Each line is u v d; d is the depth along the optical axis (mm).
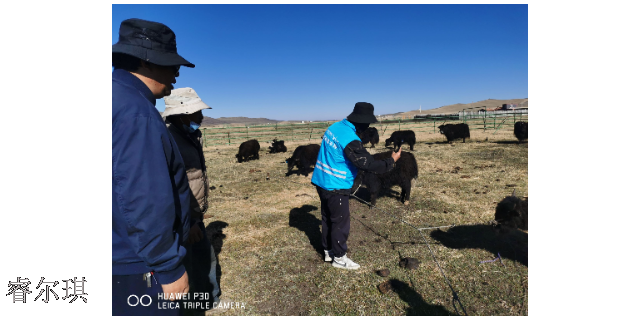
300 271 3311
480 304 2416
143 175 1292
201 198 2420
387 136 22656
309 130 30859
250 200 6379
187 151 2305
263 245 4020
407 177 5430
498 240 2896
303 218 5039
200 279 2568
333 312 2586
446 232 4043
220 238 4316
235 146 19922
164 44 1560
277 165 11109
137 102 1353
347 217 3164
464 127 15773
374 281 3029
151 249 1334
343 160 3016
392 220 4750
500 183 6797
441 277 2945
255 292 2928
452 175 7906
